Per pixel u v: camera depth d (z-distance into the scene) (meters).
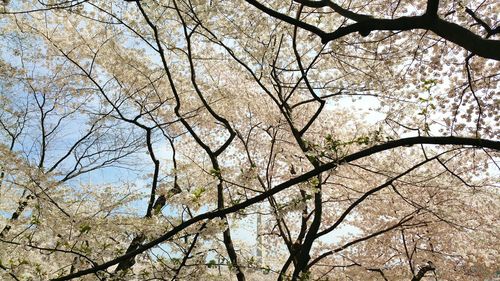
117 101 7.94
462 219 7.60
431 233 7.79
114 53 7.54
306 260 5.85
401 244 8.23
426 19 3.39
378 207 8.09
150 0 5.94
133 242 5.02
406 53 6.61
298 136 6.00
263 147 8.84
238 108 8.62
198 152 9.13
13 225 5.35
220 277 5.10
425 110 4.65
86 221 4.95
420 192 7.68
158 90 7.92
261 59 6.53
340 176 7.39
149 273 4.75
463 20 5.88
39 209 5.11
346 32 3.60
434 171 7.79
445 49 6.60
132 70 7.66
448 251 8.05
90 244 5.00
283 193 8.28
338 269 8.26
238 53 7.00
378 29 3.55
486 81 6.61
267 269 5.63
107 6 6.70
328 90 7.14
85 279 4.72
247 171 4.77
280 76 7.32
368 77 6.91
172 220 4.87
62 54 7.60
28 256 5.37
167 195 4.97
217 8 6.10
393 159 7.67
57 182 5.46
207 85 7.75
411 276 8.08
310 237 5.88
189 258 4.87
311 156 4.17
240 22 6.48
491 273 7.93
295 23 3.63
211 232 4.44
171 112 8.15
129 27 6.62
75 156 7.80
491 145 3.32
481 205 7.61
